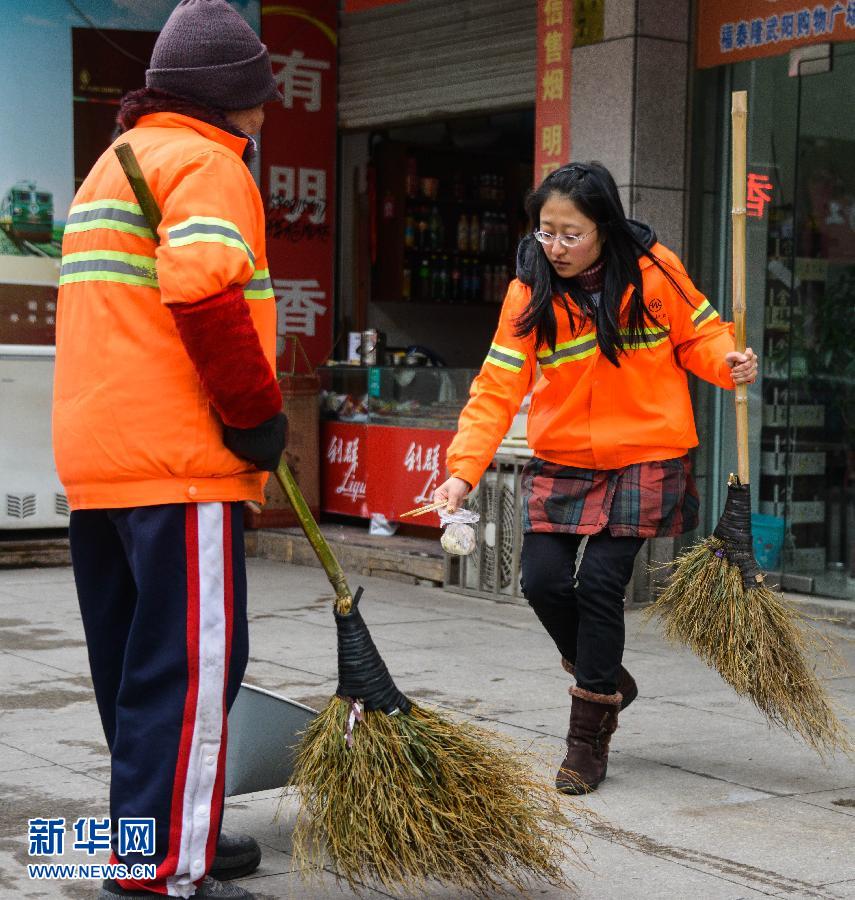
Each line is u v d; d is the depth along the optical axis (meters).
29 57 9.90
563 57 8.02
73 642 6.63
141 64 10.23
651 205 7.74
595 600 4.19
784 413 7.82
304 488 10.03
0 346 9.23
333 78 10.92
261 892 3.39
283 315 10.91
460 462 4.11
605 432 4.23
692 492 4.41
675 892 3.41
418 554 8.66
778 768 4.52
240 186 2.98
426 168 11.86
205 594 3.02
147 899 3.04
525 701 5.46
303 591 8.32
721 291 8.03
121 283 3.00
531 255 4.27
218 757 3.06
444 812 3.17
